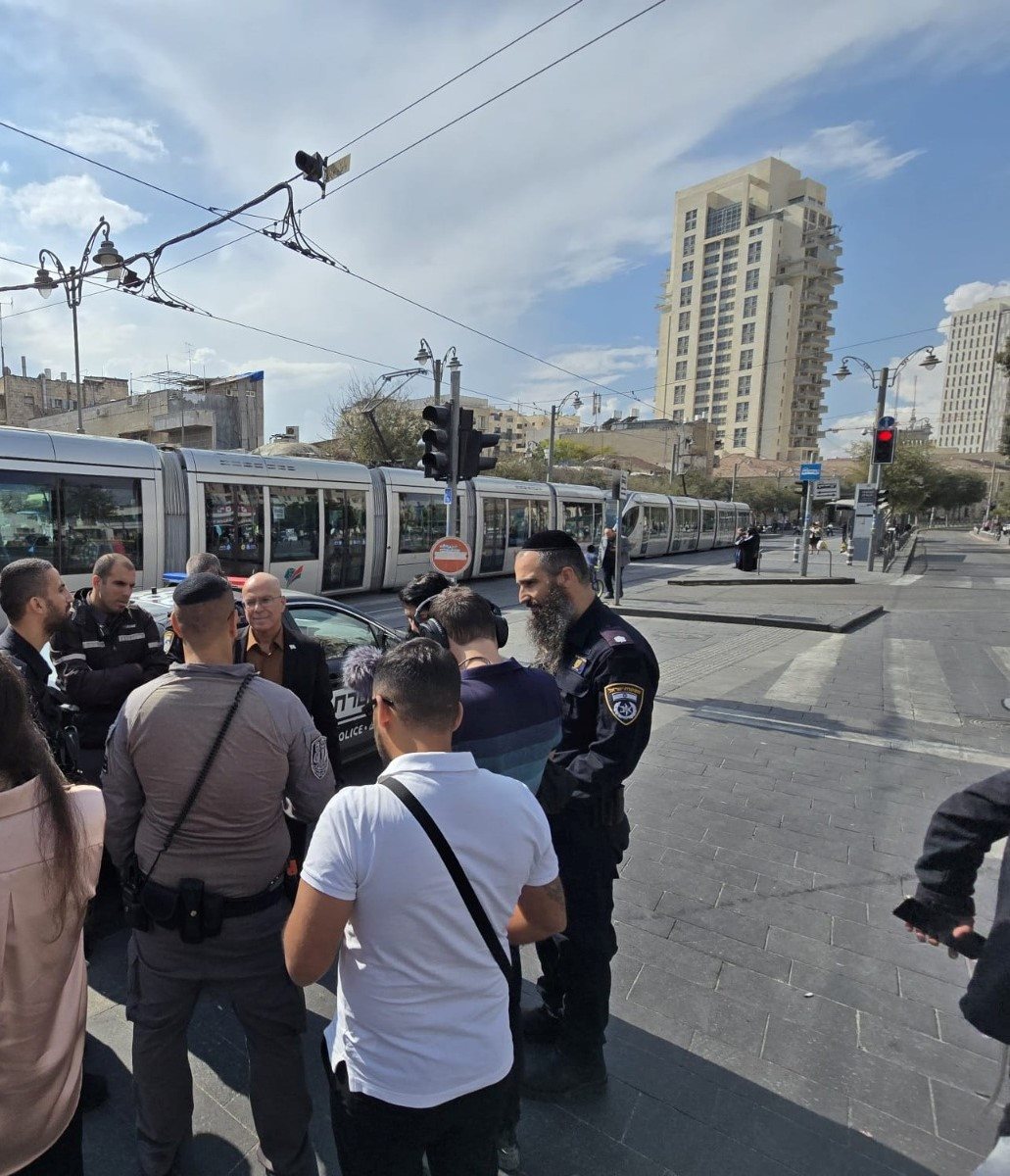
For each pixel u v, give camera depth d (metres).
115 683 2.95
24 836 1.21
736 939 2.95
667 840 3.83
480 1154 1.32
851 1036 2.41
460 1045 1.25
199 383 41.84
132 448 10.19
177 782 1.63
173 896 1.67
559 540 2.19
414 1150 1.27
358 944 1.25
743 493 65.62
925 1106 2.11
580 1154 1.94
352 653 2.19
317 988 2.67
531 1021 2.37
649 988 2.65
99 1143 1.99
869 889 3.35
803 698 6.89
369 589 14.80
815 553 32.41
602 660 2.05
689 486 59.25
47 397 50.50
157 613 3.68
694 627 11.49
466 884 1.23
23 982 1.23
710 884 3.38
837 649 9.41
